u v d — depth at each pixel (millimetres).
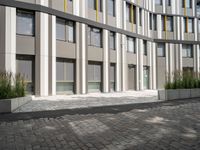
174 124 7684
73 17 20953
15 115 9344
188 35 35812
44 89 18656
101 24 23797
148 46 31547
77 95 19844
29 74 18125
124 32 26766
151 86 31734
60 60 20156
